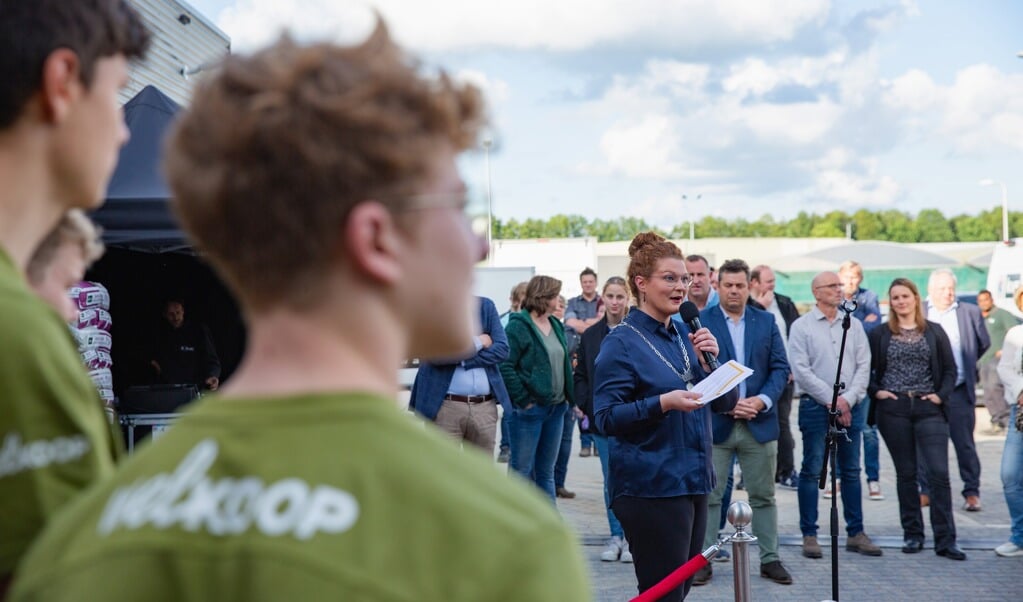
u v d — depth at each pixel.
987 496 9.36
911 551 7.18
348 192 0.81
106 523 0.83
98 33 1.26
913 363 7.11
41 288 1.53
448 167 0.87
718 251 45.62
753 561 6.90
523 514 0.78
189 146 0.85
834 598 5.46
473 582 0.74
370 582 0.73
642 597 3.68
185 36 10.67
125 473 0.87
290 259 0.81
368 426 0.80
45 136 1.24
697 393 4.00
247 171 0.81
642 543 4.06
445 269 0.86
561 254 23.38
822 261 25.17
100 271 8.34
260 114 0.80
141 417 6.66
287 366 0.83
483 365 7.04
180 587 0.76
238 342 8.79
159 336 8.41
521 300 8.20
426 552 0.74
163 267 8.62
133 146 5.34
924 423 7.11
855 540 7.22
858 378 7.04
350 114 0.80
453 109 0.86
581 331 11.02
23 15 1.19
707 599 6.02
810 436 7.07
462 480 0.79
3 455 1.05
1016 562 6.94
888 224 110.12
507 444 10.08
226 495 0.78
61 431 1.10
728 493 7.02
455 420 7.04
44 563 0.85
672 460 4.05
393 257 0.83
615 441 4.16
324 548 0.74
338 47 0.85
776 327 6.44
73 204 1.31
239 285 0.85
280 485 0.77
